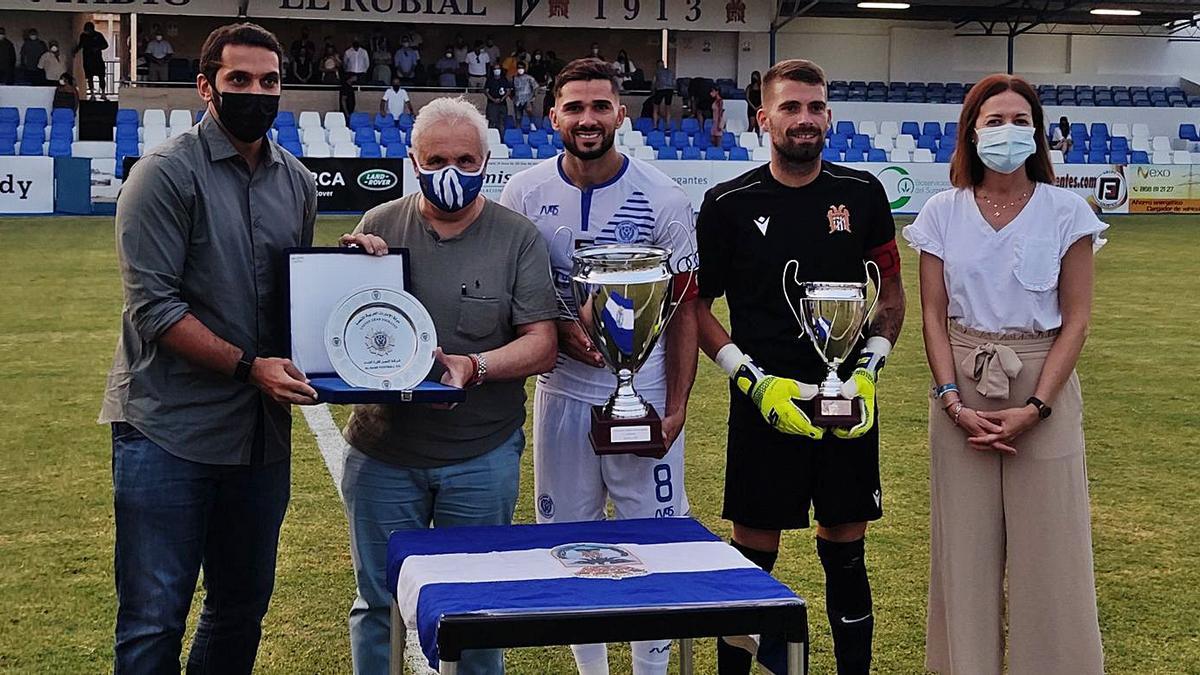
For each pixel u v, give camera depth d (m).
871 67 30.55
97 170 20.02
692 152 24.06
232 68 2.75
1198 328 10.45
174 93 25.02
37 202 19.39
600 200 3.31
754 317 3.40
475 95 26.47
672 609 2.13
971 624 3.19
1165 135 29.64
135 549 2.81
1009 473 3.16
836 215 3.35
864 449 3.36
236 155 2.85
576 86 3.18
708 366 8.78
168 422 2.80
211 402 2.83
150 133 22.09
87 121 23.55
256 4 25.97
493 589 2.22
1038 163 3.20
